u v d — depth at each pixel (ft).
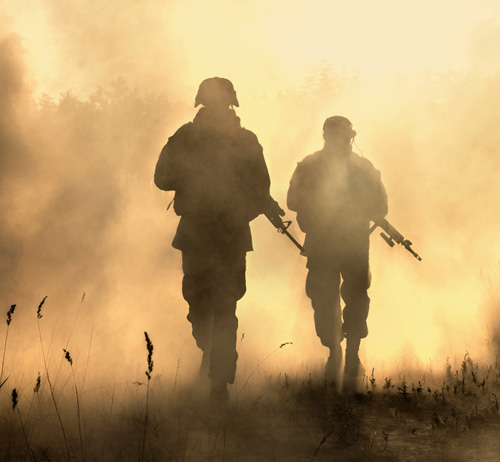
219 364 19.62
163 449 15.90
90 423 17.28
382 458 15.53
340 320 23.94
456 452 15.70
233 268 20.92
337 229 23.73
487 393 20.42
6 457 15.12
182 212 21.16
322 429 17.58
